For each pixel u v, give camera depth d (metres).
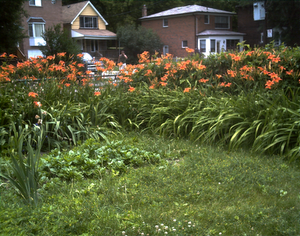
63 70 7.01
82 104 6.31
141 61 8.09
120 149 4.64
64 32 17.05
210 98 5.96
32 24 32.00
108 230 2.62
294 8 29.59
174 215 2.92
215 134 5.07
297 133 4.52
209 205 3.16
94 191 3.39
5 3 17.80
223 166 4.01
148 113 6.36
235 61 6.61
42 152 4.95
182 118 5.73
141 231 2.63
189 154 4.69
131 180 3.68
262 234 2.65
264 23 32.47
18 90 6.10
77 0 47.00
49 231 2.54
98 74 7.37
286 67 6.02
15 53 24.05
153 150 4.83
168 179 3.68
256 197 3.34
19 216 2.69
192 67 7.07
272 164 4.19
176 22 37.22
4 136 4.87
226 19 38.41
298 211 3.00
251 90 5.94
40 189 3.35
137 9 46.59
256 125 4.88
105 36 37.91
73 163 4.08
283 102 5.00
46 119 5.20
